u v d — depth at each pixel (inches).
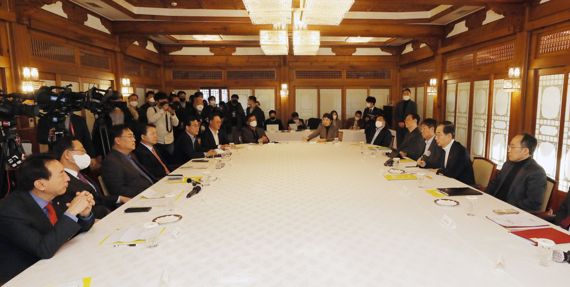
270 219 74.9
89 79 221.8
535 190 95.7
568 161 164.6
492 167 123.7
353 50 370.3
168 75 367.2
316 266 53.8
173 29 242.7
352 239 63.8
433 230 67.6
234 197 92.1
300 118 378.9
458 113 256.4
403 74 365.1
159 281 49.8
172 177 115.2
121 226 71.7
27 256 63.6
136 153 136.9
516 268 52.4
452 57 259.9
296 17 202.5
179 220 74.4
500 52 207.8
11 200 64.2
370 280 49.5
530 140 100.7
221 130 220.4
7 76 155.6
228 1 219.8
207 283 49.2
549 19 165.2
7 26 155.4
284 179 113.2
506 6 180.5
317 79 376.5
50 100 113.2
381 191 96.7
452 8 221.0
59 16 187.2
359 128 323.3
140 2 223.1
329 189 99.6
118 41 250.1
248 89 376.5
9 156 104.1
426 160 136.7
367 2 180.1
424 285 48.1
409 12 250.5
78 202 63.9
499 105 210.8
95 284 49.3
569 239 62.3
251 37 327.0
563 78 164.7
